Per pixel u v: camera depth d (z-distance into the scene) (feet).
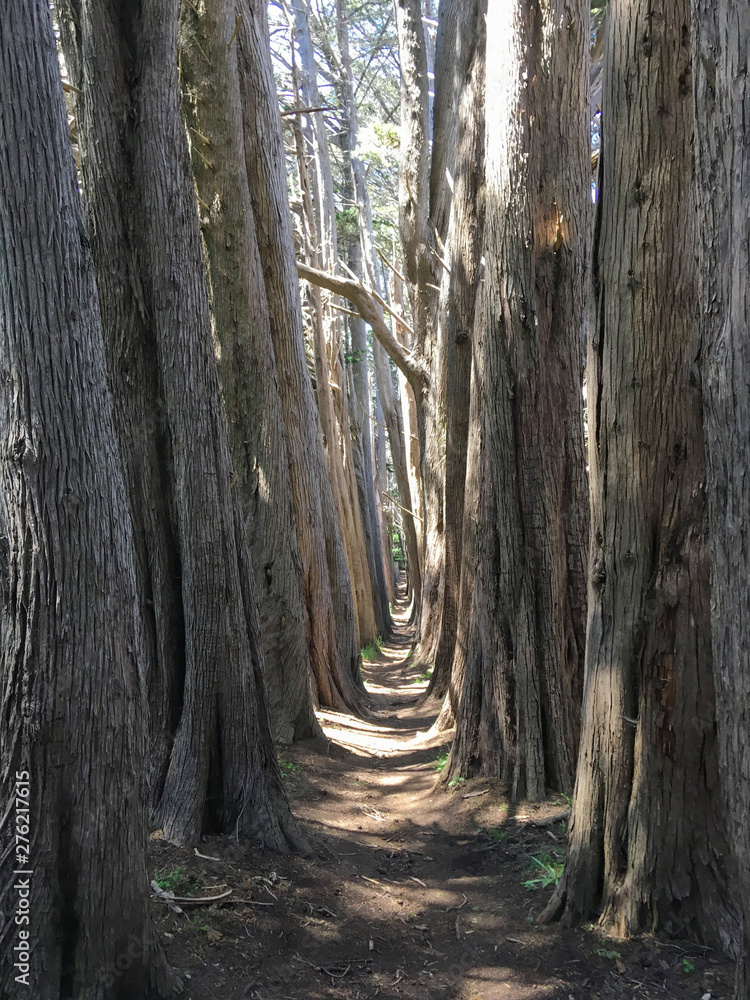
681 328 10.88
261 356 25.52
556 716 18.03
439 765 22.76
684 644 11.15
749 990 7.15
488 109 18.80
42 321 8.60
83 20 15.16
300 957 11.77
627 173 11.18
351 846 16.63
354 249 78.84
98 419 9.10
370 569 75.77
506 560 18.66
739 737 7.10
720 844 11.10
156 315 15.31
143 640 15.44
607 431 11.72
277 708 24.34
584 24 18.56
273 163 28.96
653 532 11.33
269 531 24.62
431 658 44.93
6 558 8.50
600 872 12.19
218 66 24.95
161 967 9.80
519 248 18.29
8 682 8.51
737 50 6.69
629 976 10.70
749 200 6.72
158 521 15.47
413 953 12.32
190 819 14.34
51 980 8.56
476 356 24.14
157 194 15.23
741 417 6.87
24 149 8.56
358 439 75.77
